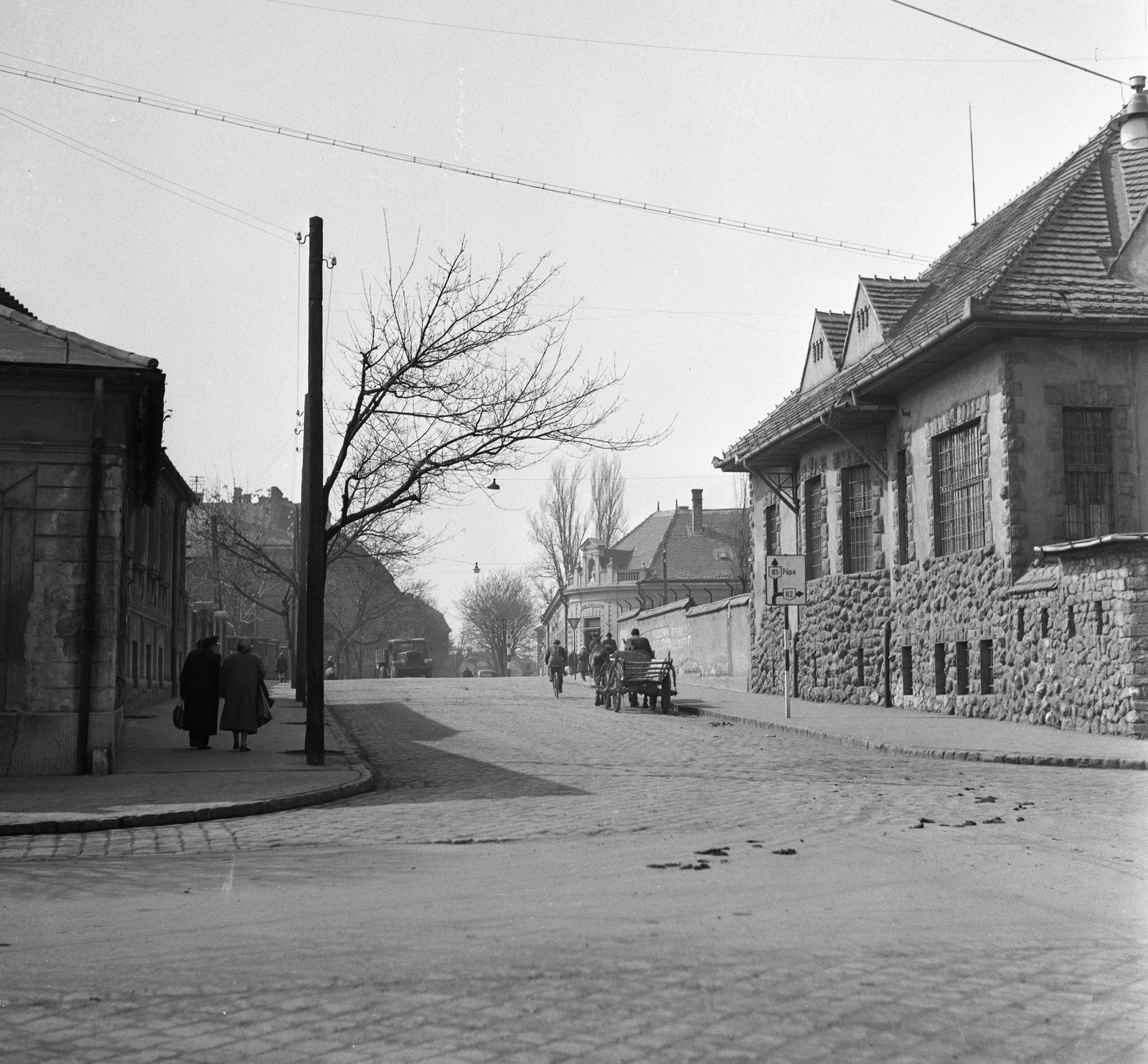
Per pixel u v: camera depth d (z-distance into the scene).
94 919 7.30
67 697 15.88
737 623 38.72
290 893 8.05
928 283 31.34
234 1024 5.09
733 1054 4.67
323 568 18.16
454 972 5.87
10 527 15.99
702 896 7.73
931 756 18.58
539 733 23.84
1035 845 9.83
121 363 16.20
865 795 13.55
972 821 11.17
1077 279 23.72
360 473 21.38
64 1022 5.16
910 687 27.64
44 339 16.27
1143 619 19.72
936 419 26.06
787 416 32.94
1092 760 16.94
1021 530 23.08
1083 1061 4.61
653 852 9.65
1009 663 23.30
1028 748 18.39
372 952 6.29
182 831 11.46
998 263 25.14
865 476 30.20
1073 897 7.70
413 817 12.18
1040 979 5.70
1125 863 8.96
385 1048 4.77
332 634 81.00
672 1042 4.80
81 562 16.03
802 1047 4.75
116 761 17.88
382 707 32.66
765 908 7.33
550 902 7.59
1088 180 26.56
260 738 22.52
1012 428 23.16
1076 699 21.16
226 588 60.00
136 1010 5.32
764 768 16.91
